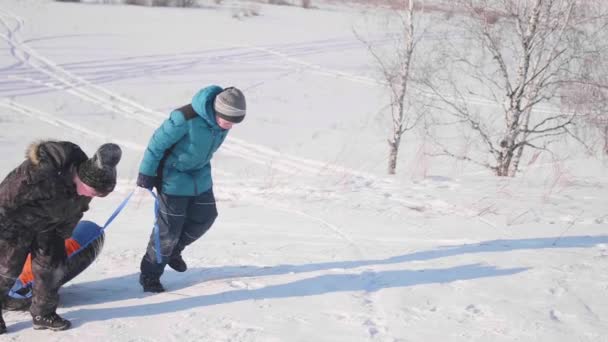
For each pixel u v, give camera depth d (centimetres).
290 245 570
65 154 336
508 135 1112
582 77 1068
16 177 335
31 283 399
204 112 401
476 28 1126
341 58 2608
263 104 2034
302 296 432
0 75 2209
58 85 2155
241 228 643
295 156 1527
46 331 374
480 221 661
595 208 721
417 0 1405
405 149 1575
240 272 489
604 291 437
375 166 1405
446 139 1569
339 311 403
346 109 1995
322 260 520
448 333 369
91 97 2053
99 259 527
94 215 745
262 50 2733
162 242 429
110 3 3578
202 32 3008
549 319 388
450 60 1391
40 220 347
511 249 546
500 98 1700
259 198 806
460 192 821
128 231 646
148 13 3369
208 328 376
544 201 760
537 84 1089
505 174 1127
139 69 2386
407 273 479
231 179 1000
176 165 420
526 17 1076
